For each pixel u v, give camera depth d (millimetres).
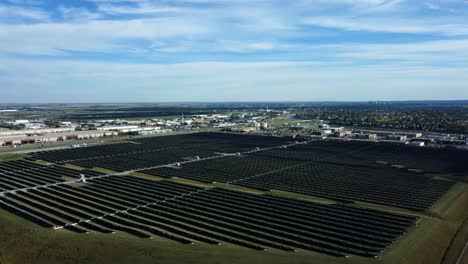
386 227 78750
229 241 70562
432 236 74250
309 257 63031
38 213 85812
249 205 94000
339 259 62594
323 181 122062
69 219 82625
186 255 62969
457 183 119688
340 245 69250
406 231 76312
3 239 69938
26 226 76938
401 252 66000
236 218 84000
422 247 68875
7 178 122812
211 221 81688
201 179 124688
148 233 74125
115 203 95375
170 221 81500
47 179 121625
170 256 62531
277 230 76875
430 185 116750
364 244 69625
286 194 106000
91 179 123062
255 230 76875
